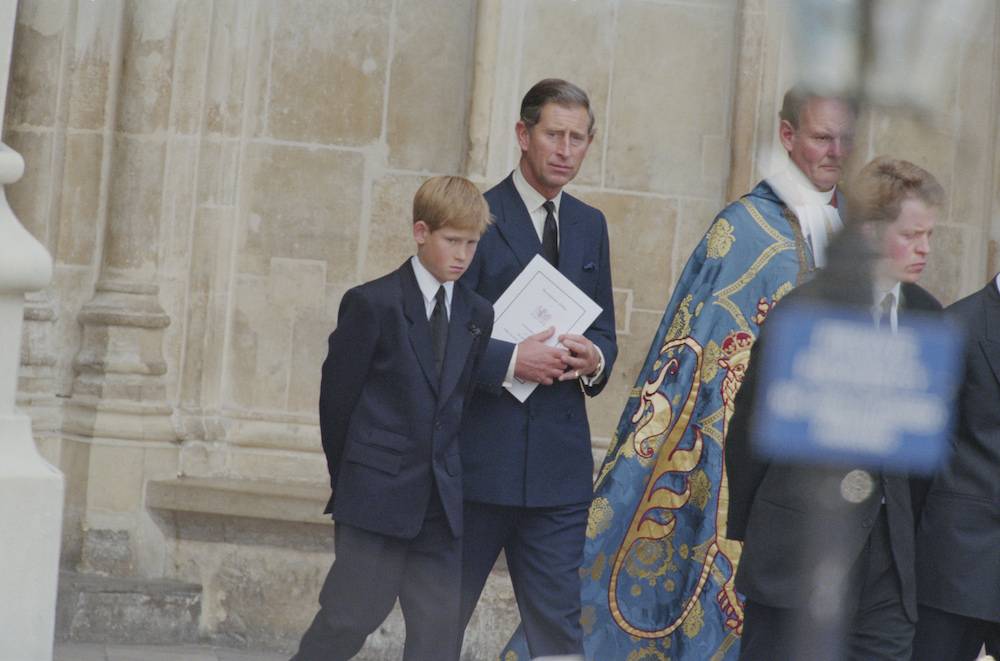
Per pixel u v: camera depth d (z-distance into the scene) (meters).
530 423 15.29
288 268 22.27
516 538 15.60
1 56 12.30
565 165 15.56
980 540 13.90
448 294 14.56
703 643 16.50
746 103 21.88
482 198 14.44
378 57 22.34
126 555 21.00
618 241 22.45
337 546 14.45
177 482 21.05
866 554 13.13
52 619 12.40
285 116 22.22
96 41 21.52
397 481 14.16
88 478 20.97
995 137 18.94
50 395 21.31
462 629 15.51
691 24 22.30
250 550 21.02
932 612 14.15
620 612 16.66
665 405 16.69
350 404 14.37
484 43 21.75
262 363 22.20
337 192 22.36
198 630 20.84
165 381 21.64
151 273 21.56
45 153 21.36
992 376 13.74
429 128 22.38
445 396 14.29
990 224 19.36
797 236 16.47
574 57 22.20
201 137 21.77
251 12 22.03
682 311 16.84
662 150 22.42
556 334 15.34
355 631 14.35
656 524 16.73
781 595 11.48
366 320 14.16
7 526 12.21
